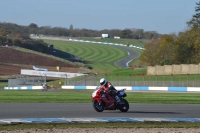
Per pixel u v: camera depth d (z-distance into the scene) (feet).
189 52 621.31
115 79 490.49
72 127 98.48
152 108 154.61
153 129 97.91
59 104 165.58
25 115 122.31
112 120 111.24
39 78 603.67
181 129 99.19
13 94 264.72
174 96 254.27
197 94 301.02
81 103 173.58
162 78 466.70
